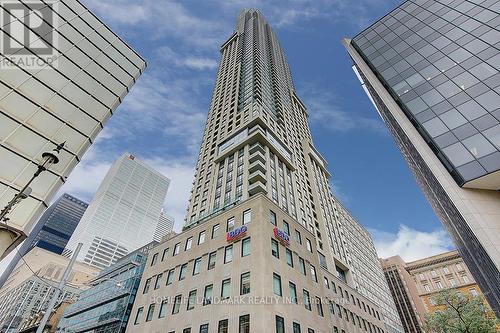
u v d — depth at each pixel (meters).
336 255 61.69
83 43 23.97
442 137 25.02
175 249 38.38
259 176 47.22
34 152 17.17
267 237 29.55
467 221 21.27
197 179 62.22
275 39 131.62
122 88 25.91
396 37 40.44
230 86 85.50
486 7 31.38
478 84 25.56
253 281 25.88
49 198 16.95
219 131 70.50
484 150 21.78
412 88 31.53
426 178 34.00
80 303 58.84
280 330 23.72
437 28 35.25
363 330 47.31
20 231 15.06
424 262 100.00
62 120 19.53
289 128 78.56
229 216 34.97
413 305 110.50
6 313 100.62
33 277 108.75
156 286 35.88
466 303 31.28
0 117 16.33
